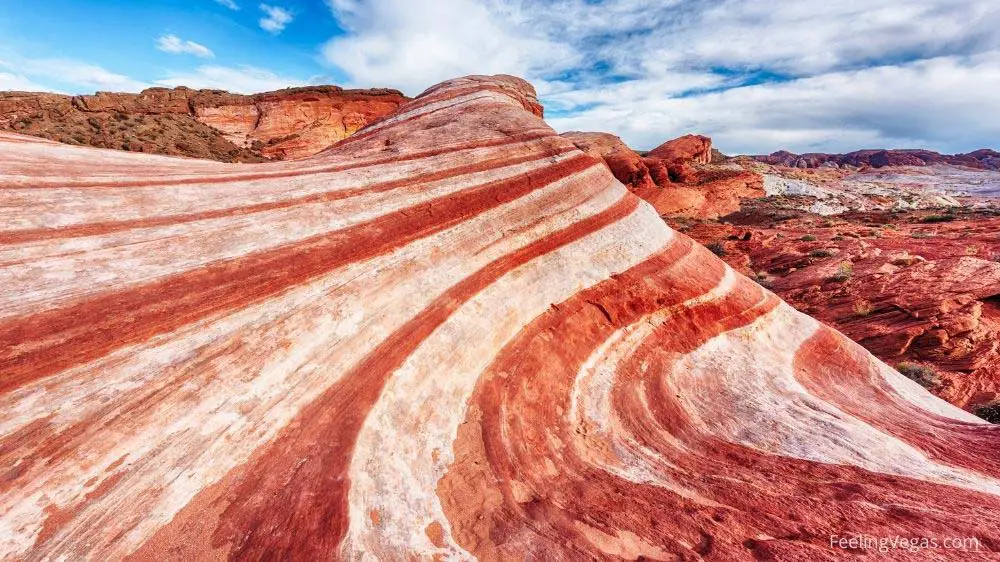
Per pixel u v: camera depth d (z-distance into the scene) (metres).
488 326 8.24
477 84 17.02
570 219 10.85
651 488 6.25
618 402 8.16
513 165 11.40
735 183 74.19
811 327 12.02
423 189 9.95
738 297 11.45
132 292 5.81
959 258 22.94
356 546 4.49
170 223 7.07
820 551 4.97
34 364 4.73
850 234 38.59
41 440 4.31
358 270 7.71
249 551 4.25
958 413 10.32
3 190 6.37
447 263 8.70
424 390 6.85
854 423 8.31
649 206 13.40
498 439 6.73
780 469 6.83
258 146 68.69
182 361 5.46
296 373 6.05
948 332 17.61
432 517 5.30
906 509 5.82
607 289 9.94
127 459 4.53
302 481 5.00
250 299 6.48
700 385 9.02
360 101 74.94
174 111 67.06
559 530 5.31
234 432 5.20
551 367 8.28
